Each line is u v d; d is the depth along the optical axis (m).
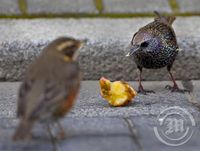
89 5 10.96
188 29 10.30
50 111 6.38
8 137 7.03
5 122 7.71
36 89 6.40
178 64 9.96
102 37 9.95
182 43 9.94
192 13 10.87
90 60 9.84
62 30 10.15
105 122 7.66
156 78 10.01
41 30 10.14
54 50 6.77
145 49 9.30
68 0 11.12
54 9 10.82
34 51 9.79
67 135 7.09
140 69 9.61
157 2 11.15
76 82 6.65
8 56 9.77
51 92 6.40
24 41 9.80
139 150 6.80
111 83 8.69
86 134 7.14
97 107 8.59
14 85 9.67
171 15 10.59
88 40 9.84
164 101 9.01
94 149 6.74
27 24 10.34
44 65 6.63
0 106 8.66
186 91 9.50
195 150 6.90
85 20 10.55
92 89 9.47
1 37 9.89
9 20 10.48
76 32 10.08
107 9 10.87
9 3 10.95
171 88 9.57
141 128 7.45
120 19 10.62
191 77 10.01
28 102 6.32
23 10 10.78
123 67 9.90
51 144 6.83
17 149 6.68
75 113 8.25
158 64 9.45
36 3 10.98
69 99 6.57
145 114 8.19
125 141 7.00
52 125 7.35
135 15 10.74
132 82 9.94
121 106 8.63
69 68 6.62
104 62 9.88
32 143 6.84
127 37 9.98
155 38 9.31
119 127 7.44
